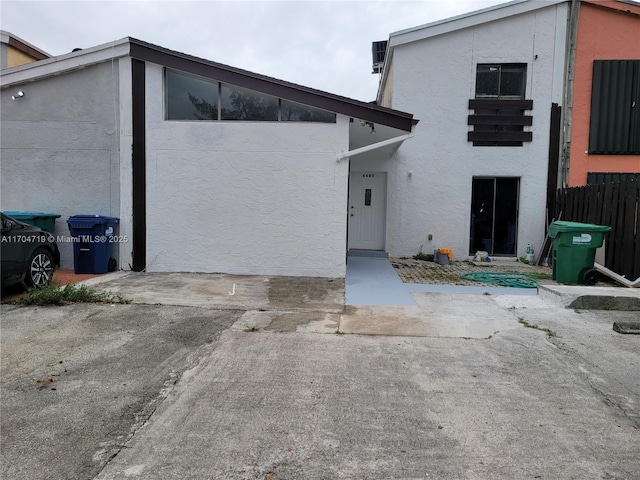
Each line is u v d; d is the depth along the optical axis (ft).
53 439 10.13
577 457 9.59
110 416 11.19
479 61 39.32
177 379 13.44
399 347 16.47
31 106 31.01
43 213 29.86
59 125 30.86
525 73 39.45
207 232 30.19
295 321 19.60
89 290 23.48
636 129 38.68
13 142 31.27
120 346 16.22
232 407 11.74
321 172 29.48
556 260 28.50
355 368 14.44
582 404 12.09
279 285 26.96
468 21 38.73
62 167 31.04
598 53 38.81
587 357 15.52
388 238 40.78
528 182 39.70
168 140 30.01
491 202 40.60
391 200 40.57
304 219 29.73
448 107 39.78
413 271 33.73
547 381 13.56
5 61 39.24
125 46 29.60
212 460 9.39
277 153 29.60
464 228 40.24
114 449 9.77
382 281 28.96
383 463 9.34
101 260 29.48
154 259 30.55
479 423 11.04
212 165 29.91
